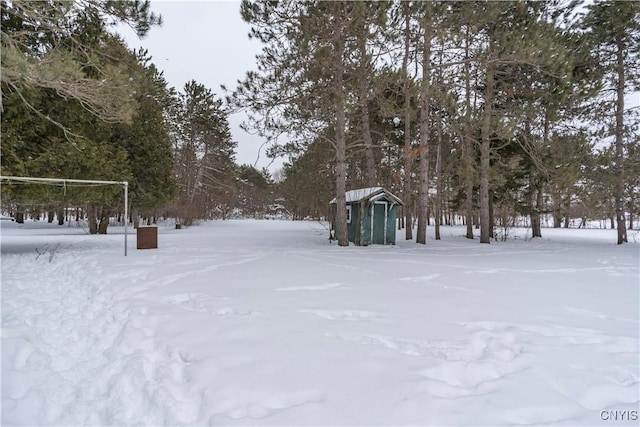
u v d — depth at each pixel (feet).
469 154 45.39
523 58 33.27
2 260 27.63
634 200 44.83
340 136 37.19
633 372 8.48
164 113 85.05
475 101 44.45
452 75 37.96
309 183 75.66
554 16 44.06
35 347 10.50
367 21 30.48
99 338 11.44
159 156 59.98
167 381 8.18
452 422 6.34
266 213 173.68
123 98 23.03
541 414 6.66
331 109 36.78
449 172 57.52
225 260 26.71
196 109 88.12
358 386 7.60
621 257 30.81
